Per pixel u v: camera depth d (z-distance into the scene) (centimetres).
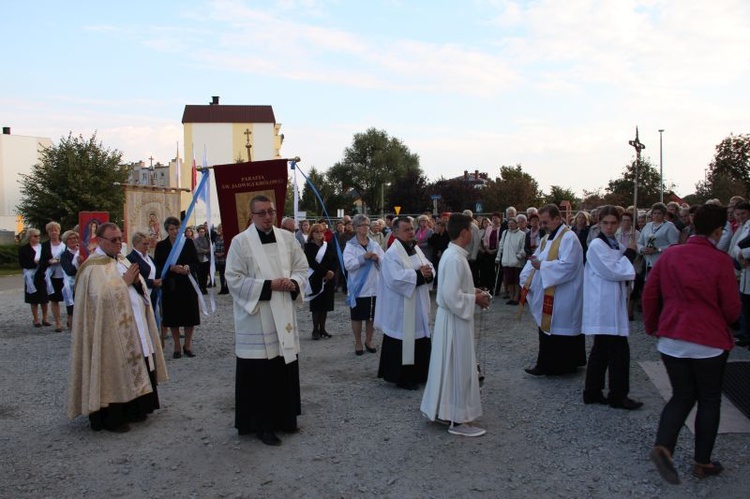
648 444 481
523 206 3991
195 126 4409
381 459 466
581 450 474
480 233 1402
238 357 505
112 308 532
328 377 707
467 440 500
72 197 2948
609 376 567
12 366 802
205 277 1458
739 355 732
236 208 776
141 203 1305
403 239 646
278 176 775
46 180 2947
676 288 412
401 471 444
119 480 438
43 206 2925
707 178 2800
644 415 547
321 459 468
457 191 4150
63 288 1050
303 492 414
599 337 570
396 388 656
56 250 1087
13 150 5094
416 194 4288
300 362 782
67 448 502
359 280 806
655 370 683
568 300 654
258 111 4503
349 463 459
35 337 1010
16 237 3578
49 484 434
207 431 535
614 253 554
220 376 729
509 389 637
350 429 530
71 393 529
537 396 611
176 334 827
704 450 412
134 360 541
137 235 766
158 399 615
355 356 813
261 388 500
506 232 1220
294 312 516
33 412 603
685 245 420
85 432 539
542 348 682
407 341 637
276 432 525
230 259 498
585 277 570
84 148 2991
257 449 490
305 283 519
